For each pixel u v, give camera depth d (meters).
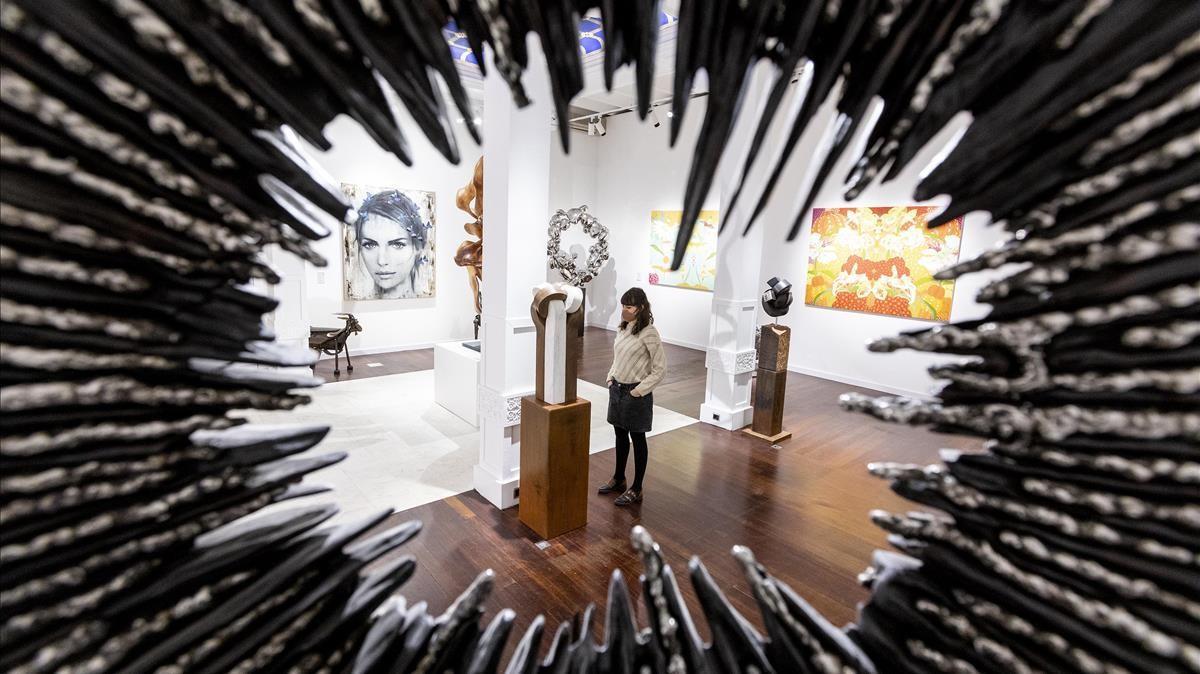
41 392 0.45
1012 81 0.52
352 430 4.27
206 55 0.47
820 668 0.62
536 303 2.71
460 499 3.20
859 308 6.04
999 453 0.61
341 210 0.57
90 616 0.49
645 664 0.71
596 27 4.08
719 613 0.67
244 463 0.57
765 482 3.56
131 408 0.50
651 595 0.66
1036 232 0.55
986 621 0.60
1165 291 0.49
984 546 0.60
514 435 3.13
